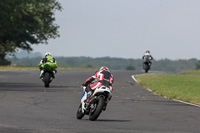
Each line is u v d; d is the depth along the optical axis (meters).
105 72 46.22
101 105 44.09
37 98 67.19
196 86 103.12
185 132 39.78
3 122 41.53
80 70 170.75
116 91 85.25
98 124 42.72
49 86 91.50
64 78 117.19
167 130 40.59
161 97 76.81
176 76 141.50
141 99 71.62
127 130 39.47
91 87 45.31
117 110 55.81
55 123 42.38
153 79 122.56
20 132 35.81
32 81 104.25
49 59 88.62
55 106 57.75
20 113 49.28
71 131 37.53
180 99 74.69
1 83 95.69
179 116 51.69
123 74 148.38
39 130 37.28
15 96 69.00
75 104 60.78
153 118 49.28
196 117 51.06
